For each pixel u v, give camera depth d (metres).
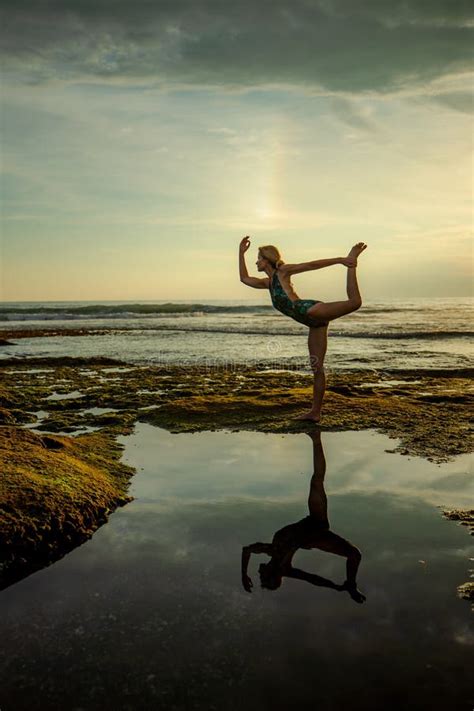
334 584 3.08
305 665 2.39
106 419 7.91
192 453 6.08
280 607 2.86
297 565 3.33
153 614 2.82
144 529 3.96
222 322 37.25
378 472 5.29
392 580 3.13
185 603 2.92
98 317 45.12
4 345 21.30
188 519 4.13
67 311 52.12
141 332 28.36
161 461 5.76
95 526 4.02
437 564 3.33
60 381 12.03
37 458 4.96
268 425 7.42
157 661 2.45
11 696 2.25
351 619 2.73
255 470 5.41
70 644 2.59
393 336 24.98
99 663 2.45
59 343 22.20
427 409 8.28
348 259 6.68
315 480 5.05
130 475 5.26
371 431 7.05
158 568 3.34
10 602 2.99
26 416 8.16
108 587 3.12
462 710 2.12
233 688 2.26
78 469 4.90
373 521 4.04
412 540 3.69
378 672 2.34
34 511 3.86
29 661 2.47
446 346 20.59
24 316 42.97
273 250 7.11
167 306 54.16
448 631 2.62
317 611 2.81
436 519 4.06
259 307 55.88
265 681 2.30
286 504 4.42
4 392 9.77
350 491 4.73
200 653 2.49
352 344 21.62
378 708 2.14
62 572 3.33
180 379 12.27
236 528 3.94
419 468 5.40
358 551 3.53
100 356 17.30
